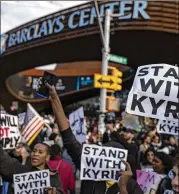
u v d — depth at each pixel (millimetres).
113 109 18094
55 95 5078
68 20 34125
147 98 4469
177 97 4441
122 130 14234
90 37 33281
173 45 31344
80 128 9320
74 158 5191
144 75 4527
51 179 5215
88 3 32688
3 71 46219
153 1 30312
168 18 30438
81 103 53875
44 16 36219
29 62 41375
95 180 5090
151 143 12625
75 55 37000
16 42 39750
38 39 36969
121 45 32438
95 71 49906
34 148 5258
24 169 5219
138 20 30578
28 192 5105
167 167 6309
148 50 32312
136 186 4652
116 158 5105
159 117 4438
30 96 51719
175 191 2918
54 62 39719
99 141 13242
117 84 17781
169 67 4512
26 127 8836
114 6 31047
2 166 5176
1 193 6523
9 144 7172
